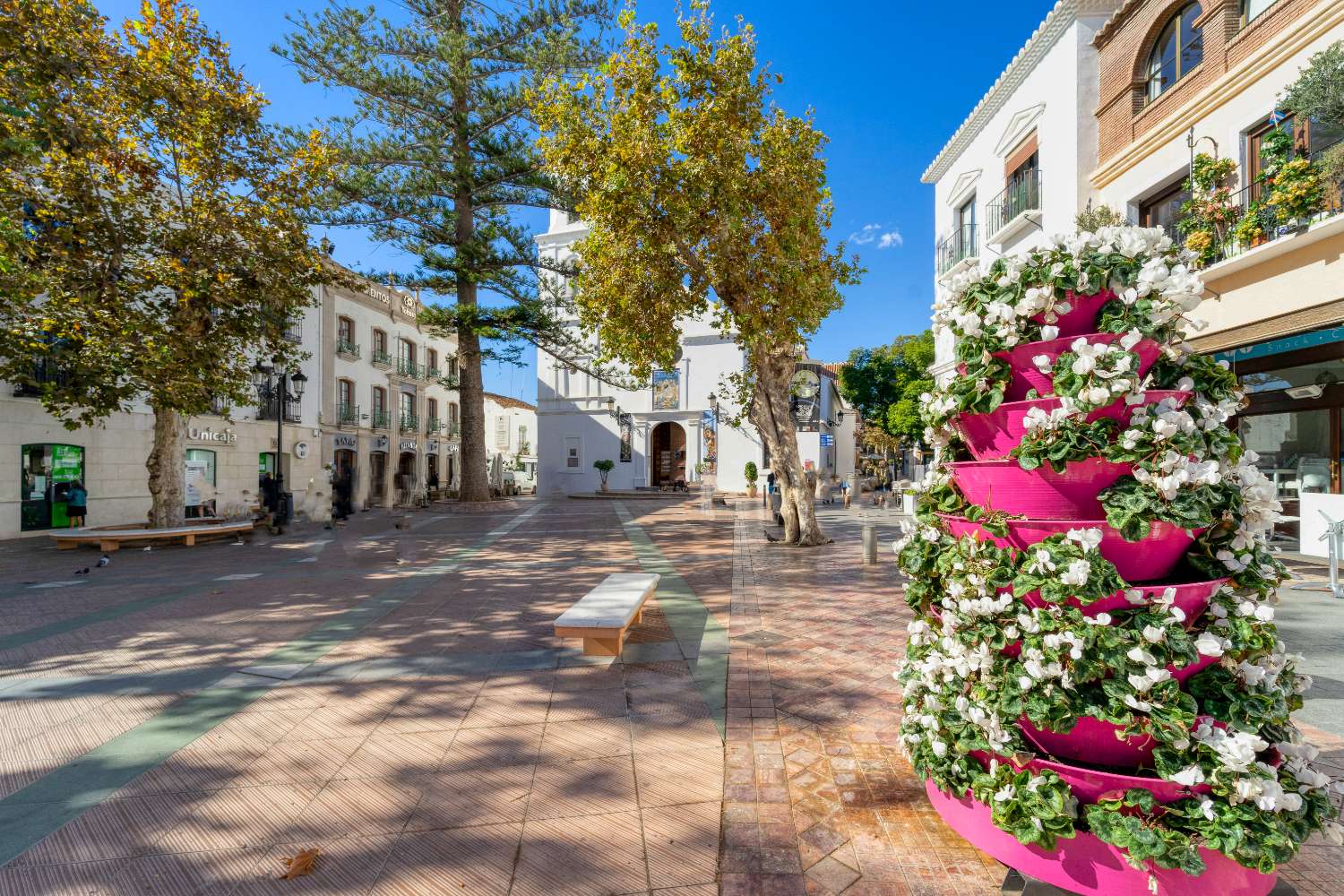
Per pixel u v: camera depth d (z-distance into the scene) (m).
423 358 33.19
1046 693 2.04
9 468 14.50
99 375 11.33
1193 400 2.19
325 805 2.91
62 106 10.30
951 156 16.67
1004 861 2.26
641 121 9.97
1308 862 2.39
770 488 19.81
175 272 11.72
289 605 7.13
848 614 6.44
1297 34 8.09
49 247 10.84
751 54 10.00
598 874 2.40
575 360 31.22
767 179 10.16
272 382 21.52
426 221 21.69
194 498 18.47
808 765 3.24
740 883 2.33
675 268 11.02
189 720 3.90
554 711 3.98
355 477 26.72
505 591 7.80
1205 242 8.95
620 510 21.77
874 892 2.25
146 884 2.36
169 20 11.16
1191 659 1.92
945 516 2.48
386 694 4.33
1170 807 1.94
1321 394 8.66
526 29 20.56
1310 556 8.58
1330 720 3.45
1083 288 2.13
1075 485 2.11
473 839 2.64
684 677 4.59
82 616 6.70
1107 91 11.52
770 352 11.77
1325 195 7.53
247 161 12.55
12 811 2.88
